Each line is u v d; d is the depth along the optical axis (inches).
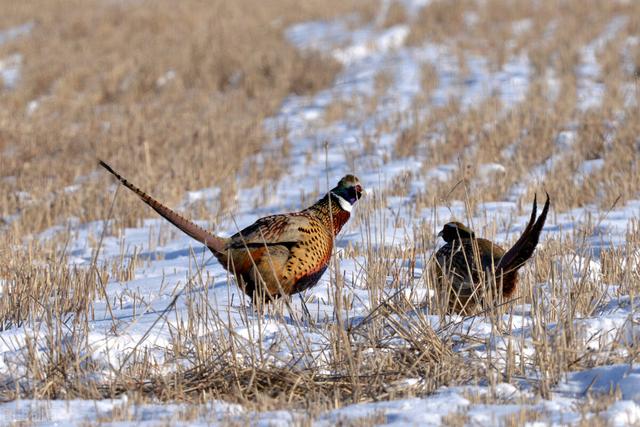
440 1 1763.0
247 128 1085.8
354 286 466.6
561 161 835.4
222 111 1205.7
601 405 277.7
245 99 1275.8
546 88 1159.6
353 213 701.3
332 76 1373.0
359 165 911.7
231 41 1594.5
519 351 344.2
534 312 369.7
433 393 309.7
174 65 1480.1
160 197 804.6
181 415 282.8
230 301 447.8
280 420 276.7
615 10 1622.8
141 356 355.3
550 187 741.3
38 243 631.8
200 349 350.0
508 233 609.3
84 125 1162.6
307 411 283.6
